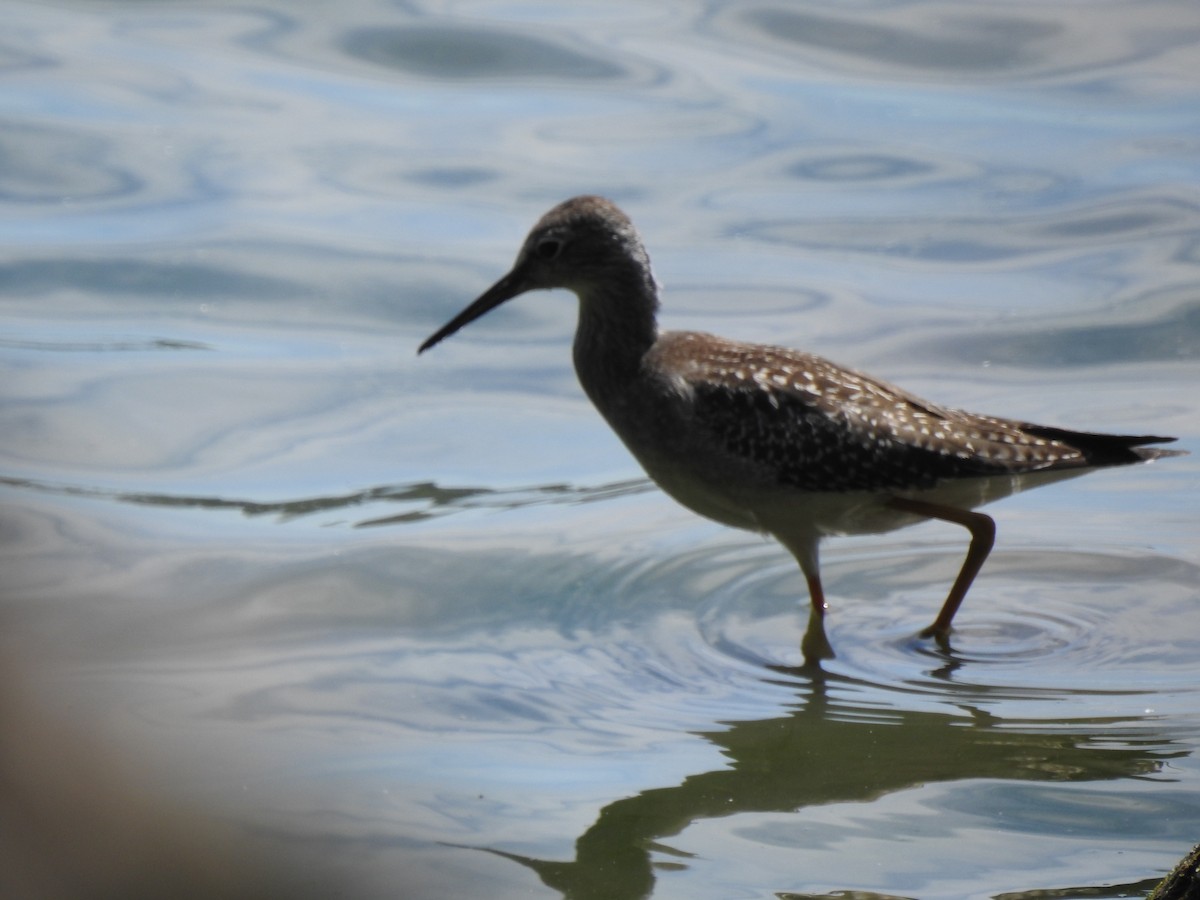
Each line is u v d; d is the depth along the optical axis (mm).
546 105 20672
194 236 17594
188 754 9172
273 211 18047
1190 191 18312
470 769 9258
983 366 15172
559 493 13359
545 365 15805
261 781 8922
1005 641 10945
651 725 9859
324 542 12430
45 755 4242
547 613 11367
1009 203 18359
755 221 18047
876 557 12469
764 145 19609
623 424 11547
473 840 8469
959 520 10969
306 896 4402
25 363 15234
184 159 19062
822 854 8359
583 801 8922
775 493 11062
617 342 11492
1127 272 16891
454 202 18328
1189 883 6941
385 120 20250
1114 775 9117
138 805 4242
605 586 11789
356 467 13711
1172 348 15414
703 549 12430
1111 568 11930
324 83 21172
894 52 22188
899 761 9367
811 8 23469
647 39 22516
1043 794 8922
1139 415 14148
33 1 23750
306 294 16656
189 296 16641
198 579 11766
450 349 15984
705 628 11211
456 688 10273
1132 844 8344
